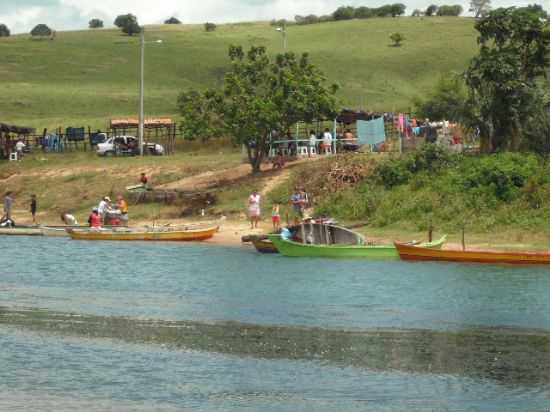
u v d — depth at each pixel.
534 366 28.00
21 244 57.91
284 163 68.62
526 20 61.84
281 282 42.22
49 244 58.00
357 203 58.62
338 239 51.56
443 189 56.72
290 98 65.62
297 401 25.02
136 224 64.06
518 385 26.27
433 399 25.12
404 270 45.16
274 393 25.64
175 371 27.64
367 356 29.09
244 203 63.56
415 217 55.53
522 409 24.42
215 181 69.19
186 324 33.66
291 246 50.84
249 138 66.06
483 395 25.44
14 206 74.19
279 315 35.03
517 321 33.78
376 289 40.03
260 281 42.59
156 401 25.02
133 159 79.25
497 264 46.78
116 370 27.67
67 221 66.50
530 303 36.91
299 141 70.00
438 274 43.78
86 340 31.28
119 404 24.75
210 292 39.94
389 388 26.03
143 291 40.50
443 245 49.94
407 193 58.09
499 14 62.25
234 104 65.62
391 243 51.72
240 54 67.81
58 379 26.83
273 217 58.56
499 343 30.62
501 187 55.62
